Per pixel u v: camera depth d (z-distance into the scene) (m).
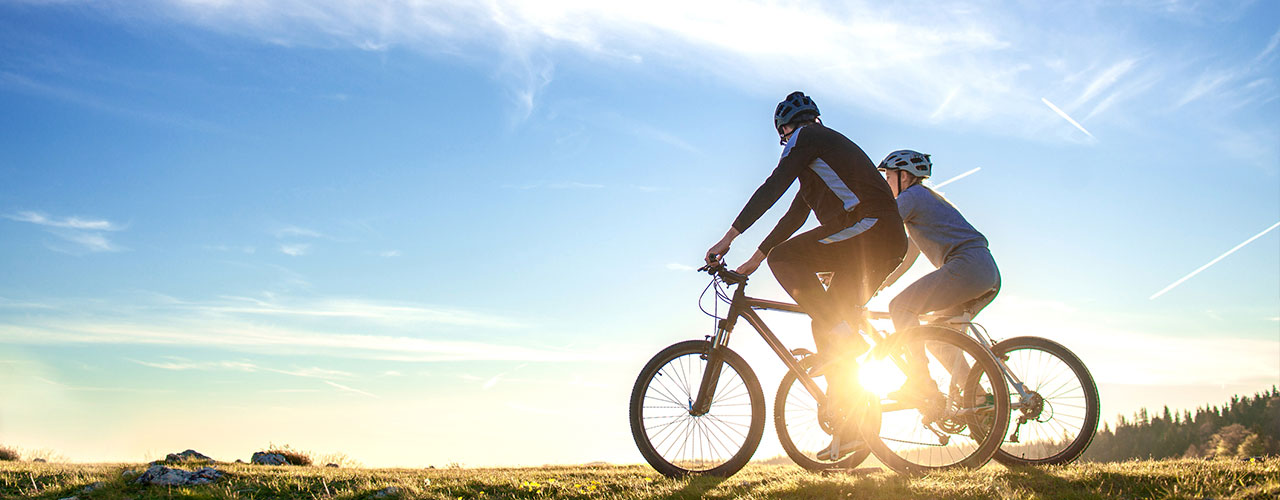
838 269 4.68
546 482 5.30
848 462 5.17
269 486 5.47
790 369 5.02
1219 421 76.25
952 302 4.93
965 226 5.04
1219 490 3.78
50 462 7.55
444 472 6.59
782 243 4.83
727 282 5.05
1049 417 4.91
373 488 5.25
